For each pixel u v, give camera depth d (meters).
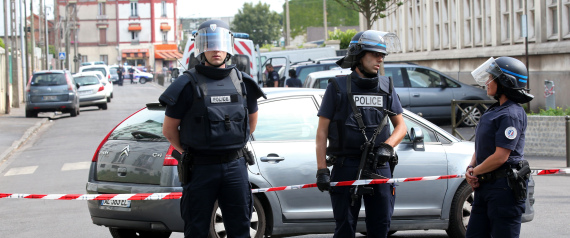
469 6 26.34
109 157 7.14
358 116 5.29
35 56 48.50
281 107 7.12
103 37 104.19
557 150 14.12
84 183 12.26
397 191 7.15
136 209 6.72
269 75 24.14
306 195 6.93
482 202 5.16
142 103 37.22
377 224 5.37
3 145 18.56
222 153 5.01
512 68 4.98
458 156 7.31
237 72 5.13
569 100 19.70
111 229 7.55
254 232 6.80
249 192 5.17
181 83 4.94
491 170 5.01
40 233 8.30
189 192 5.04
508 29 23.70
